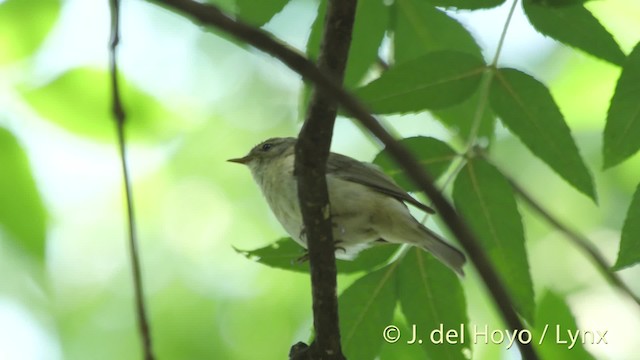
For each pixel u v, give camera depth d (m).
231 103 16.41
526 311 8.30
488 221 8.45
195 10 4.09
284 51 4.05
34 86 9.89
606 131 7.81
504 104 8.35
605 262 10.71
